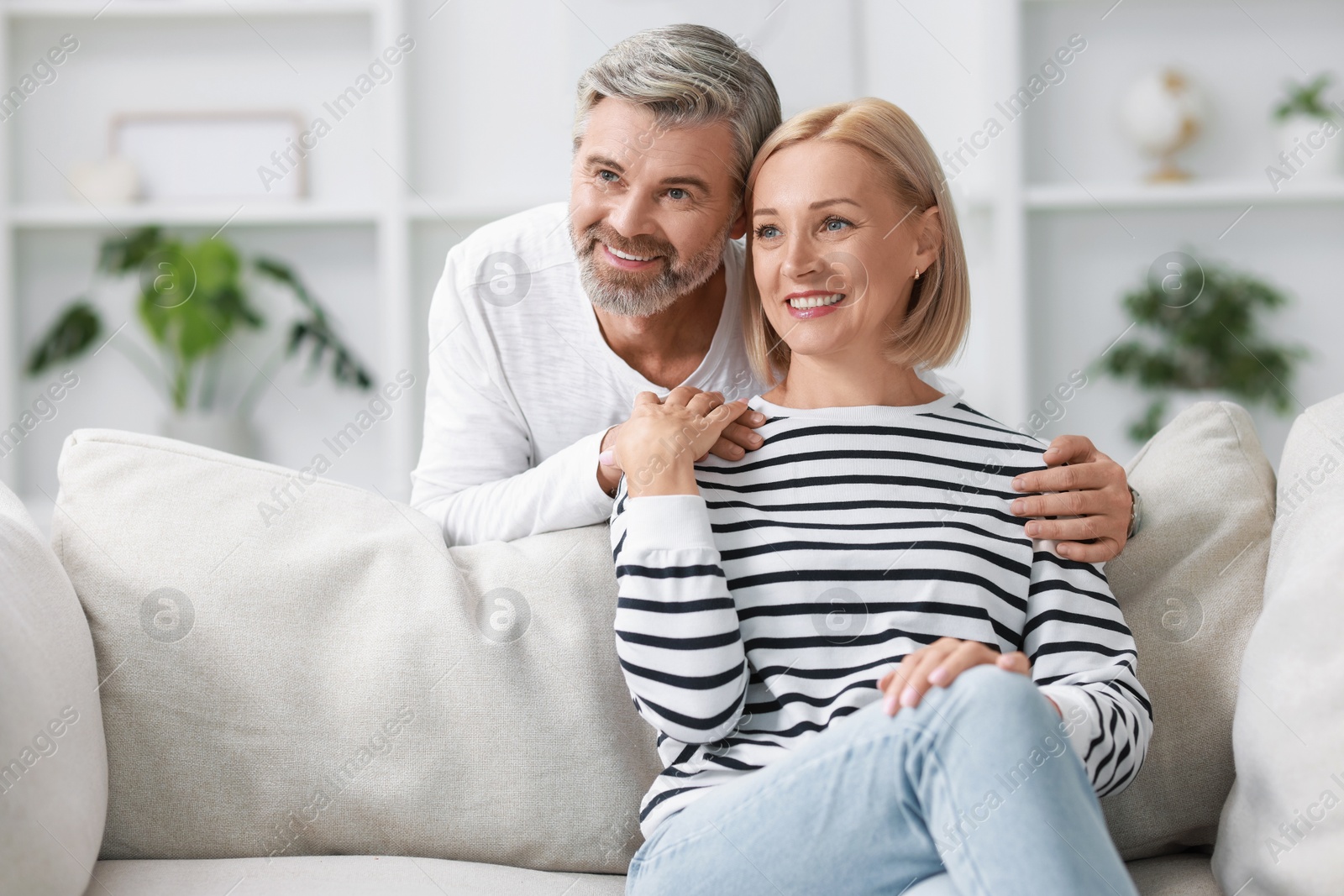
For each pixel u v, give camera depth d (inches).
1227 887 36.7
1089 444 43.0
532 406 55.7
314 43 112.2
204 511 43.6
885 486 40.4
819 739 32.8
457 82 111.3
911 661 33.0
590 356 54.2
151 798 40.2
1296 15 110.9
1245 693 37.8
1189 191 107.9
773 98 49.5
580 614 42.8
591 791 40.9
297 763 40.6
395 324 109.3
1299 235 111.7
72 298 113.8
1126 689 37.4
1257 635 37.9
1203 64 111.2
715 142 47.0
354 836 40.9
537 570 43.8
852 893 32.3
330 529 44.4
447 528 49.6
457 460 55.0
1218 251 111.7
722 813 33.4
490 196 111.6
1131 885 29.7
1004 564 39.5
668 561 37.7
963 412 43.5
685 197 47.4
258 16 111.9
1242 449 46.4
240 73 112.4
